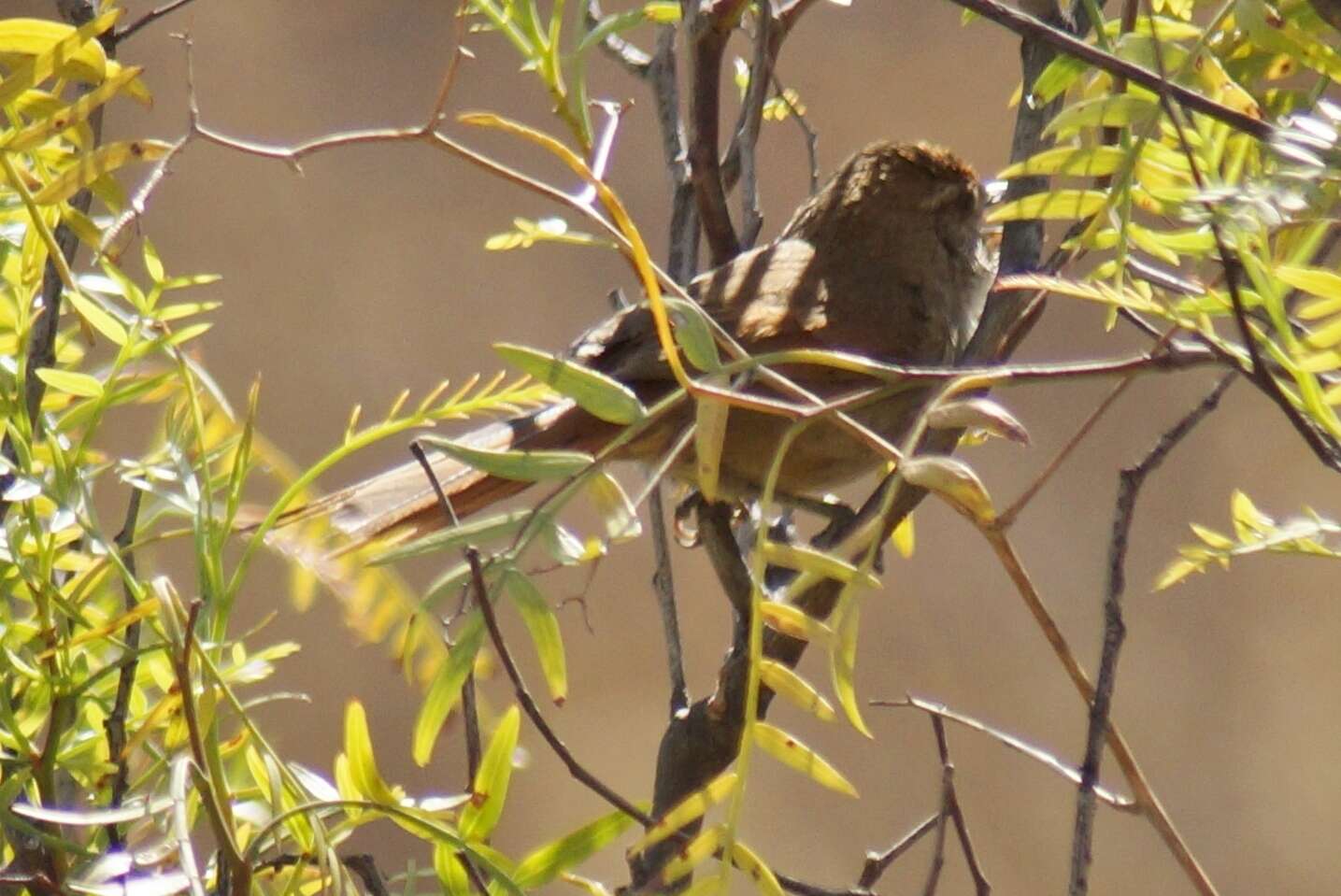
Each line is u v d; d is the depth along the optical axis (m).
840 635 3.89
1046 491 20.23
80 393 4.99
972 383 4.13
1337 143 4.18
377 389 21.42
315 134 22.27
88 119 5.01
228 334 21.28
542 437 7.05
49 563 4.76
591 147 5.64
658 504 6.17
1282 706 20.00
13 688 4.91
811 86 21.83
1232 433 20.48
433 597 4.05
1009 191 6.09
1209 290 4.34
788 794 19.03
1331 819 19.67
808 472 7.91
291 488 4.75
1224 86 4.50
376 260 21.81
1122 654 20.11
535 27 5.61
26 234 5.01
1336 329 3.96
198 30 22.22
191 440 5.19
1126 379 4.16
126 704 4.70
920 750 19.41
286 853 4.97
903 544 5.71
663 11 6.50
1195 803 19.66
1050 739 19.66
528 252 22.05
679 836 4.64
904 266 8.73
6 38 4.27
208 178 21.75
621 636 19.61
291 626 18.30
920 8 22.02
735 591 6.40
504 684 16.06
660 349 7.18
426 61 22.67
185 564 13.52
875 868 5.21
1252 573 20.39
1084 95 5.08
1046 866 19.17
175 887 4.24
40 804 4.61
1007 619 19.89
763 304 8.16
